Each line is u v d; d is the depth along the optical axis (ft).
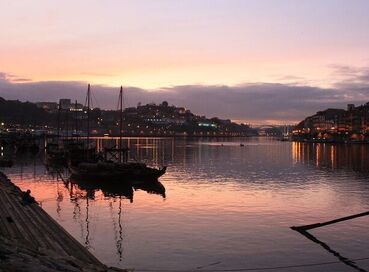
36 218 96.58
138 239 105.91
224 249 97.71
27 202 117.50
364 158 479.00
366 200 170.19
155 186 215.31
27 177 261.03
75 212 143.02
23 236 76.38
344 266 86.94
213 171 305.32
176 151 634.02
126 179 224.94
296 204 158.92
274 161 424.05
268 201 165.07
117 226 120.26
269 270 84.12
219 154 557.33
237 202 161.89
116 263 87.45
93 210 146.72
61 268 55.11
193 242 103.19
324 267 86.28
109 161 262.88
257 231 114.32
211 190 197.98
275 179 250.37
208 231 114.01
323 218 132.67
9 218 90.63
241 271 83.66
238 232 113.19
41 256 59.11
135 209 147.95
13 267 48.88
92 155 316.81
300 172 299.79
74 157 310.45
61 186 218.18
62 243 76.69
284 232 113.09
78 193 192.24
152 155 525.34
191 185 218.59
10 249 56.54
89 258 70.64
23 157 451.53
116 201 167.43
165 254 93.81
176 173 288.71
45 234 81.51
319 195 183.62
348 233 112.27
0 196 123.54
